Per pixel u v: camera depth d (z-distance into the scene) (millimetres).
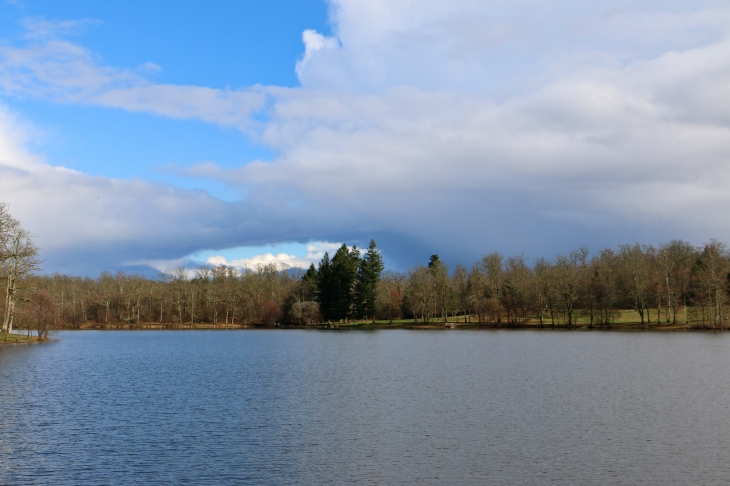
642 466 24188
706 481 22391
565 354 71000
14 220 82688
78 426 31078
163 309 176125
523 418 32938
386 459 25219
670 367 56344
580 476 22984
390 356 71750
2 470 23656
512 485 22016
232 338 117438
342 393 41719
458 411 34938
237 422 32094
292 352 79875
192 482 22344
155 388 44500
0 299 86250
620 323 128625
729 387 43781
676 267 129625
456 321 154875
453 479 22672
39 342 96750
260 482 22375
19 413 34500
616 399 38812
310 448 26875
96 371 56000
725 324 113375
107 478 22750
